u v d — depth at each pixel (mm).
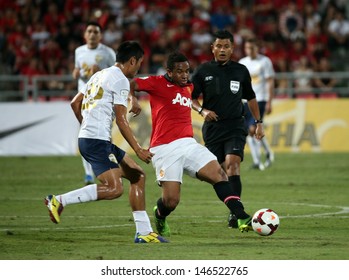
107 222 40344
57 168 71812
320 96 91062
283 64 95812
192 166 34031
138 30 103938
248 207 46375
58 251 31297
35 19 106812
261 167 70188
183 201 49562
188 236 35375
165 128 34000
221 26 109062
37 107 85625
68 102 85688
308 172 67062
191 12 109438
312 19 109750
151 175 67562
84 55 56969
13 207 46844
